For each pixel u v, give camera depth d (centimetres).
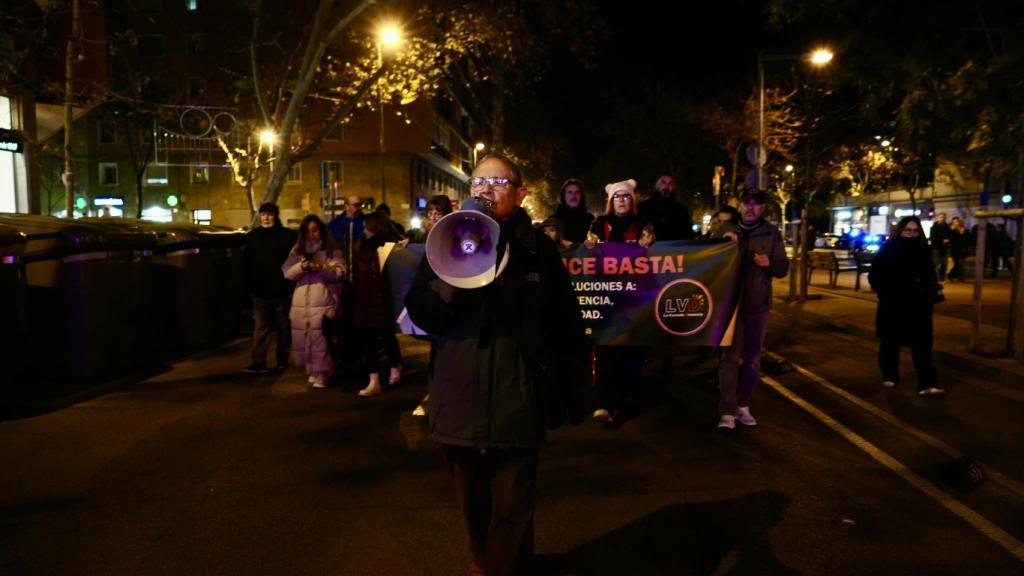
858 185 4291
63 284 827
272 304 891
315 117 4784
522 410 306
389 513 458
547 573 380
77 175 4841
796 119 3266
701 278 635
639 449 585
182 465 548
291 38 2280
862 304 1530
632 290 643
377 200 4962
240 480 516
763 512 457
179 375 879
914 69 1030
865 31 1041
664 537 422
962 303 1529
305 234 794
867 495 486
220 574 380
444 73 2259
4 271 706
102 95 1798
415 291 310
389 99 2191
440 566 388
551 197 6444
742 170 4000
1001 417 681
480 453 336
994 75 938
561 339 326
